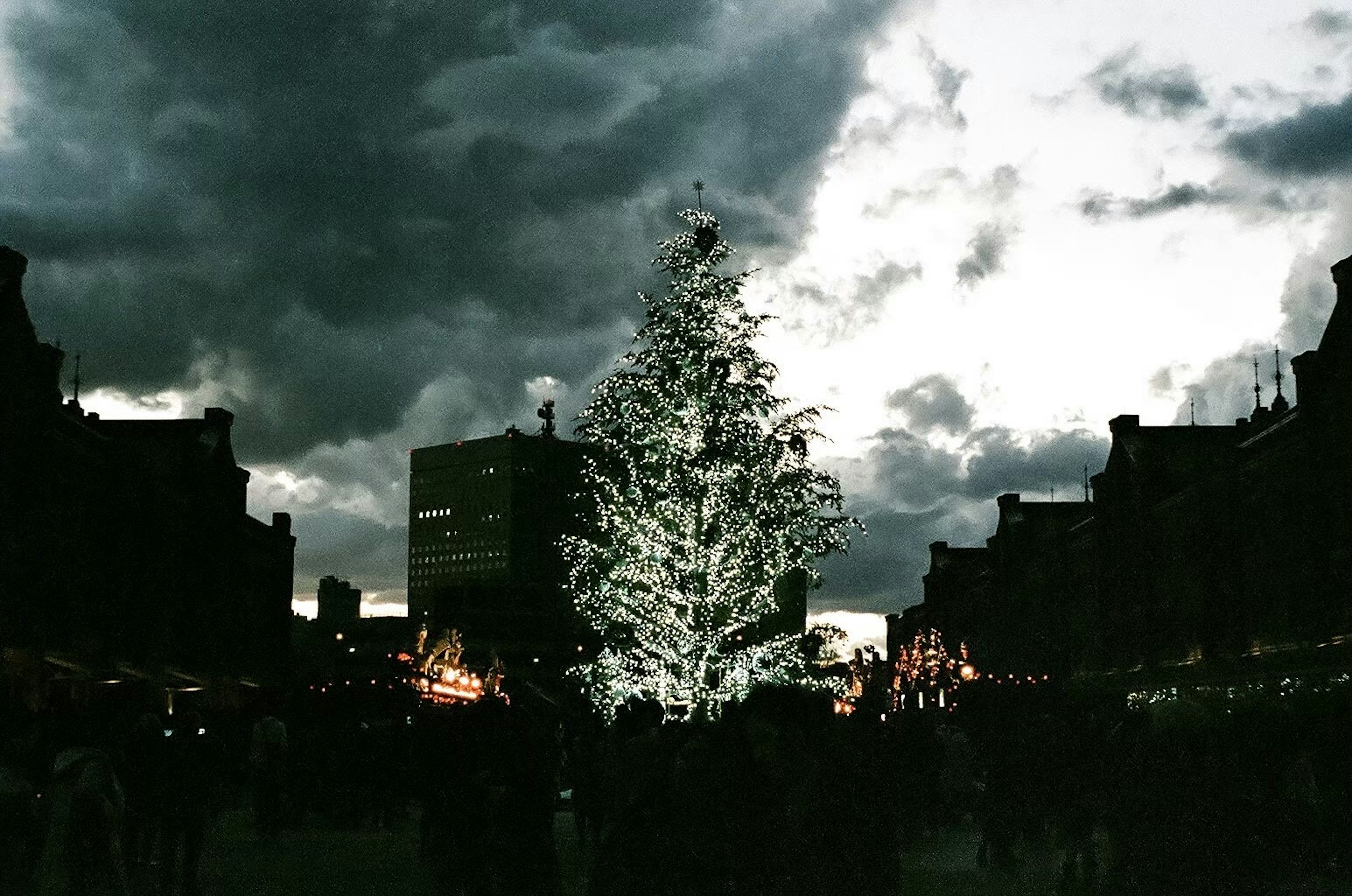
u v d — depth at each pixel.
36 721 13.12
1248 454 42.00
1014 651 45.34
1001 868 18.88
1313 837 14.46
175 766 15.27
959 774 24.38
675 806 8.48
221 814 28.67
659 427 40.66
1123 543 54.78
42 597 42.59
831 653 40.03
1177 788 13.57
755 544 40.25
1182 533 47.69
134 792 15.30
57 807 13.18
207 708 21.41
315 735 29.80
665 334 41.38
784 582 42.34
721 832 8.30
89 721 15.22
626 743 9.19
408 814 36.31
